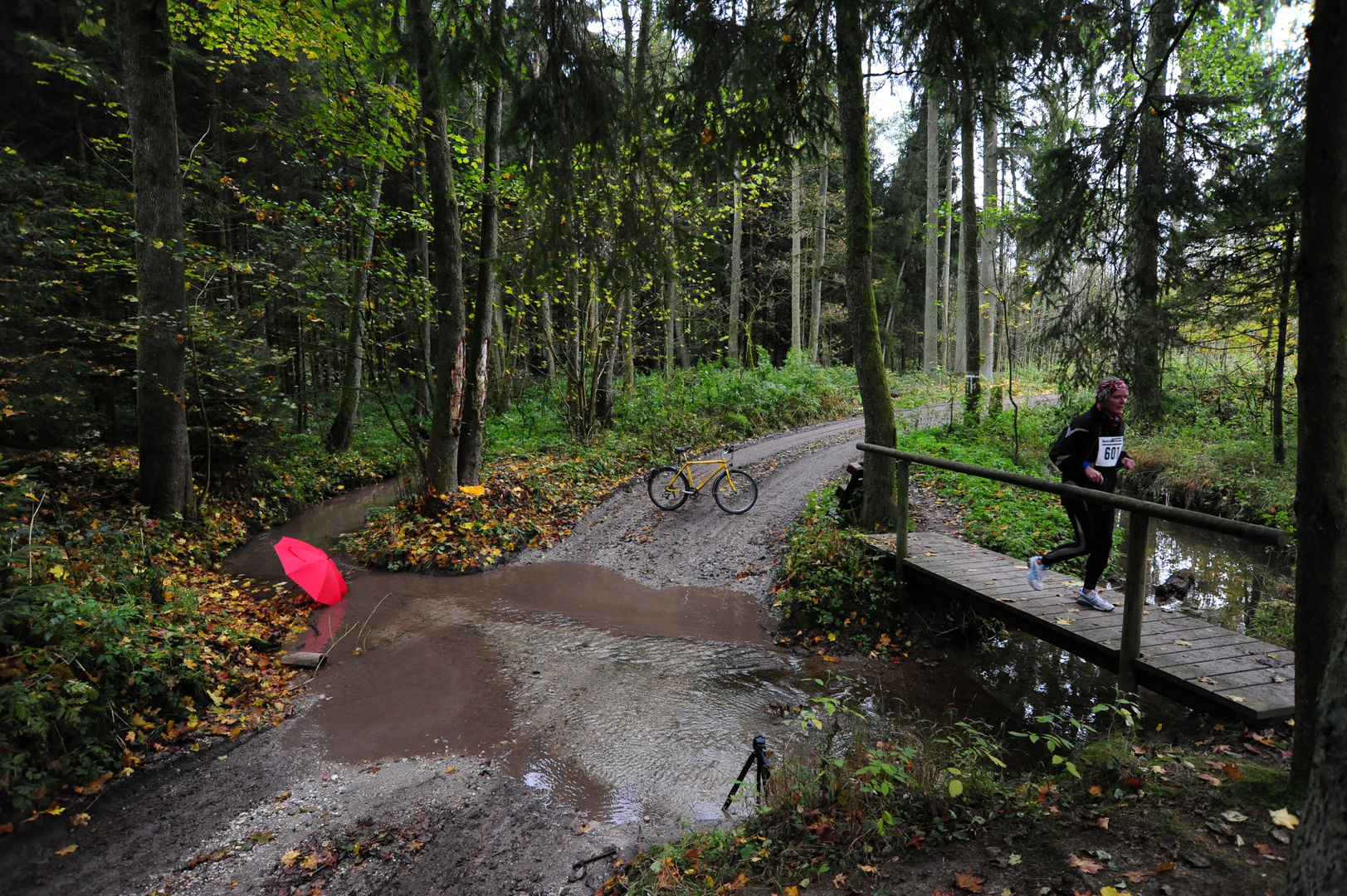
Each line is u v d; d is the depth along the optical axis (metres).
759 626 6.96
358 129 10.62
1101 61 5.81
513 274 5.79
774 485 12.06
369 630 6.81
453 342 9.84
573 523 10.68
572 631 6.80
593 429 15.23
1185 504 10.77
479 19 4.39
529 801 4.11
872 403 7.99
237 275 12.53
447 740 4.83
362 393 17.34
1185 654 4.29
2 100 9.52
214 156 13.47
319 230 11.02
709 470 11.16
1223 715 3.70
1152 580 7.99
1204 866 2.33
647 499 11.83
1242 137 7.10
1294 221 7.81
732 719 5.07
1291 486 9.24
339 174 11.72
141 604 5.87
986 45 4.84
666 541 9.69
